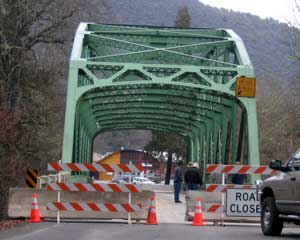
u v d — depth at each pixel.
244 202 18.05
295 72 38.97
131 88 29.27
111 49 32.91
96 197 18.27
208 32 33.47
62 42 38.09
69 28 37.81
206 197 18.69
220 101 32.16
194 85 27.81
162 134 76.06
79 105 28.69
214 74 28.33
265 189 14.98
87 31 31.75
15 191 18.30
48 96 37.84
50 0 36.25
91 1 38.88
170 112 40.62
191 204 18.80
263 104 61.00
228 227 17.33
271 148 55.53
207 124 38.72
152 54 31.59
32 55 37.00
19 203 18.27
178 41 33.12
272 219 14.35
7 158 21.47
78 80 28.61
